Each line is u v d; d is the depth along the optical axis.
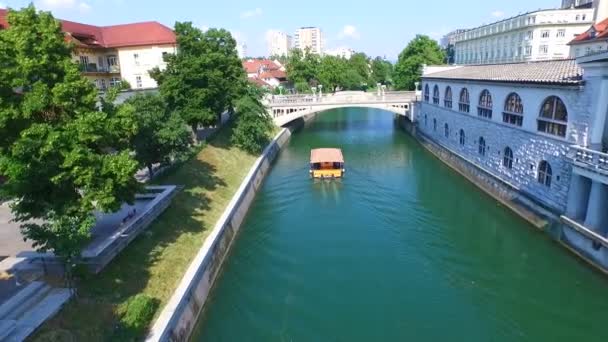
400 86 96.25
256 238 28.25
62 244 13.98
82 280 16.56
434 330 18.73
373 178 41.44
